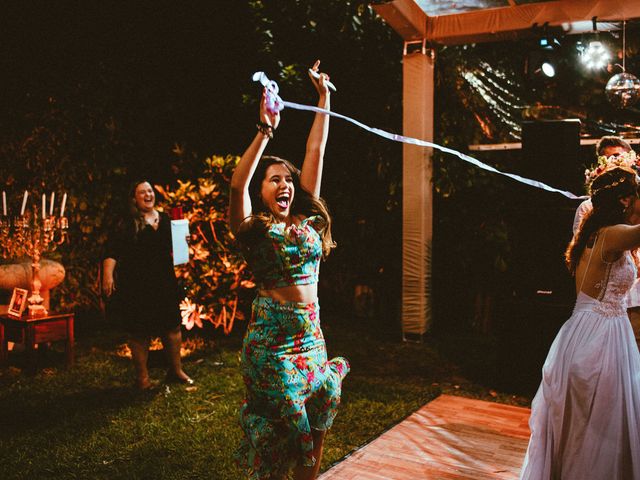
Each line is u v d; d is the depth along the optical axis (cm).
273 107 262
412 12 630
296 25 777
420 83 673
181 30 862
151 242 503
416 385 543
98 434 412
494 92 750
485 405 484
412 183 687
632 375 282
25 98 763
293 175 291
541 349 512
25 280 623
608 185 295
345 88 796
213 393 500
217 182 711
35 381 538
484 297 762
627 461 278
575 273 310
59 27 784
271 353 262
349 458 376
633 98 588
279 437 263
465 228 739
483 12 638
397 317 793
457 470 361
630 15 582
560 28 623
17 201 752
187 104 874
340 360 294
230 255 680
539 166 512
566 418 289
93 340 701
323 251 292
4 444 394
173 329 516
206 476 352
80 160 776
